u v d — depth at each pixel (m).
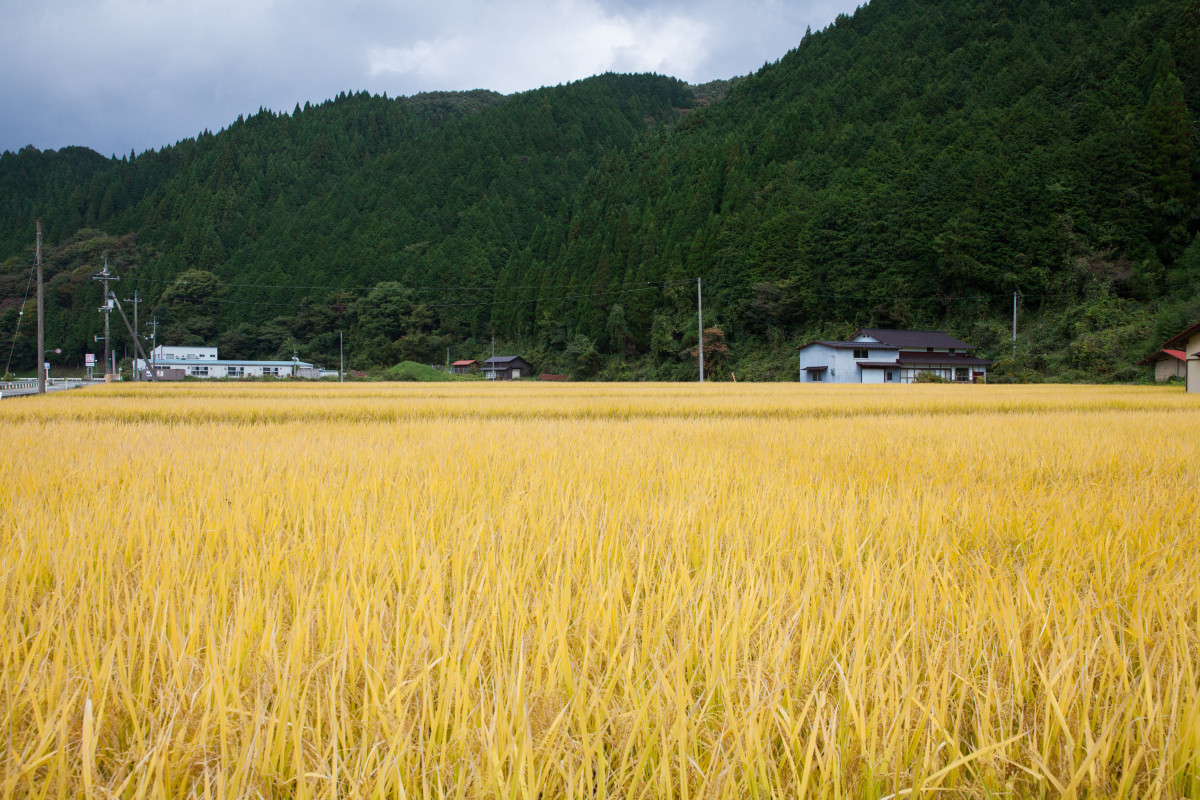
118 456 5.23
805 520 3.03
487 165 120.00
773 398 16.84
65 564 2.28
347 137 152.00
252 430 7.88
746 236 59.91
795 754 1.28
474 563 2.40
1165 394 19.22
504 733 1.22
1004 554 2.64
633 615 1.70
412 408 13.14
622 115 171.12
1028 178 50.84
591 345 64.12
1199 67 56.09
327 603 1.81
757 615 1.86
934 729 1.27
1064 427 8.13
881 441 6.65
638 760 1.20
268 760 1.19
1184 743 1.23
